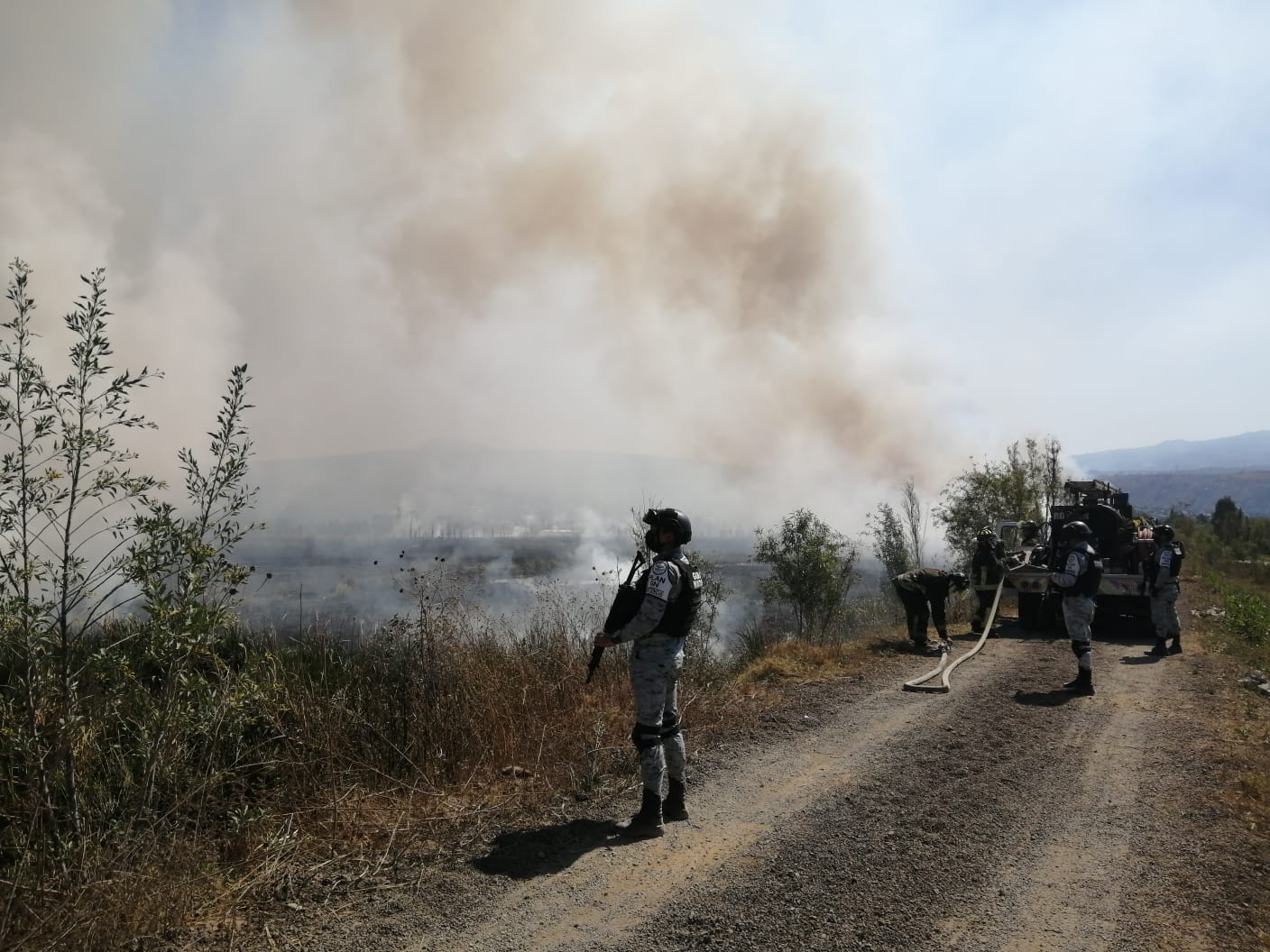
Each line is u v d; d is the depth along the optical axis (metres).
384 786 4.82
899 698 7.85
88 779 3.83
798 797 5.02
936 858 4.12
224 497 3.90
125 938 3.05
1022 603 13.24
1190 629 13.86
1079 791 5.18
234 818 3.87
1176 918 3.52
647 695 4.47
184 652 3.80
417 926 3.34
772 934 3.34
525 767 5.30
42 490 3.49
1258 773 5.50
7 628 3.39
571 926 3.38
